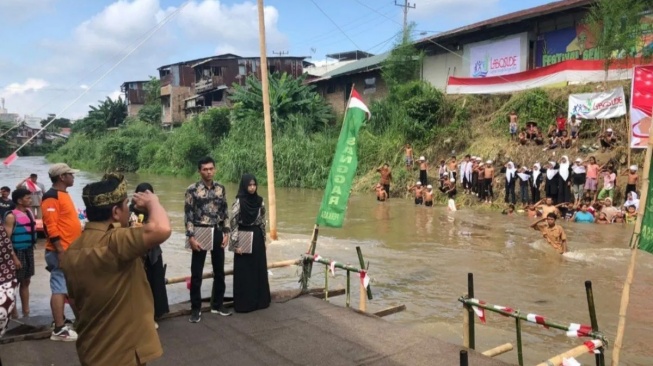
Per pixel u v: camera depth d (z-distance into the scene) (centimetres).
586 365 561
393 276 952
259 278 627
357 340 529
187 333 552
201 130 4350
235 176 3328
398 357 486
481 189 1972
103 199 290
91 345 280
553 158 1911
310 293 714
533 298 798
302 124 3369
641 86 1591
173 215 1844
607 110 1845
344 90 3744
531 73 2138
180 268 1034
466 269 999
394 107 2783
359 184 2570
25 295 719
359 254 657
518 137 2109
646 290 837
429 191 2016
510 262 1055
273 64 5144
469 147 2295
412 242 1293
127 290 284
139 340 286
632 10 1778
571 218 1612
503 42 2516
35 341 534
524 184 1820
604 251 1144
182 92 5916
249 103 3666
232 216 614
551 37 2338
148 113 6341
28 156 8281
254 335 545
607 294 816
